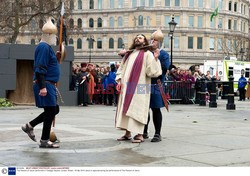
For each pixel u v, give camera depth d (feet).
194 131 29.25
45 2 128.98
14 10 130.31
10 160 18.34
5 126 30.45
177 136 26.61
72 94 56.08
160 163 18.16
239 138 25.94
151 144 23.31
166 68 24.67
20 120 35.32
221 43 286.46
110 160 18.75
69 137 25.20
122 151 21.03
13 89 52.75
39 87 20.65
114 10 291.58
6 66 52.37
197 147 22.43
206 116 42.65
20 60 54.54
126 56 24.58
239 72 128.57
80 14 299.17
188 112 48.26
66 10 133.59
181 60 284.41
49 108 21.29
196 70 80.89
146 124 24.64
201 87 63.82
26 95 54.70
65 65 55.47
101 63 295.89
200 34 287.69
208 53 288.92
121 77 24.41
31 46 53.01
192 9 285.84
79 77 56.59
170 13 284.00
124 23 290.76
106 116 40.45
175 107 57.77
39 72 20.53
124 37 290.76
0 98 51.83
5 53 52.16
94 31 296.71
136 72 23.72
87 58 297.94
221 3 296.92
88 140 24.13
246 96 88.69
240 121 37.45
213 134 27.73
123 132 27.81
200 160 18.86
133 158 19.27
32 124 22.38
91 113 44.21
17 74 54.49
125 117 23.94
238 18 306.76
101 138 24.97
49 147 21.44
